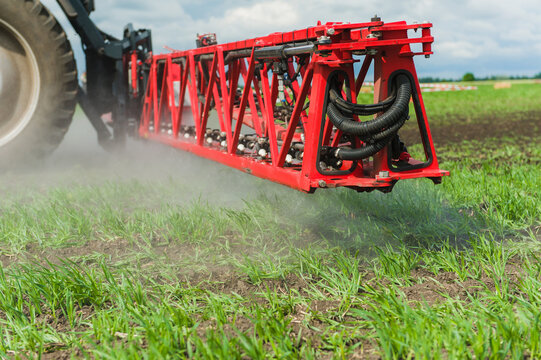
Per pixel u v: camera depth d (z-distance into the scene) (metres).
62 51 6.11
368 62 3.32
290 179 3.45
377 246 3.33
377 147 2.99
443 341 1.94
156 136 6.79
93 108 7.17
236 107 5.89
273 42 3.75
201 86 5.61
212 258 3.21
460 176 5.19
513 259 3.05
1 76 6.00
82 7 6.48
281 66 3.63
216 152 4.94
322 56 2.98
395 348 1.96
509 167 5.91
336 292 2.61
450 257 2.92
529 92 32.84
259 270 2.94
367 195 4.39
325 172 3.18
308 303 2.51
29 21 5.84
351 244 3.38
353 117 3.19
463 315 2.23
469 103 24.27
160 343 2.01
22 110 6.18
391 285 2.67
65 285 2.64
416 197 4.30
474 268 2.77
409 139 10.67
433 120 15.84
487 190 4.52
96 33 6.66
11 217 4.03
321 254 3.20
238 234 3.68
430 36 2.98
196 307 2.47
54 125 6.30
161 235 3.73
